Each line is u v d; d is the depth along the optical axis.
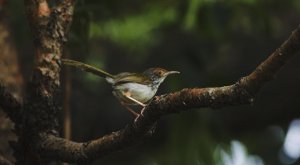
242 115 14.90
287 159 15.58
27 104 6.11
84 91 13.50
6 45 8.99
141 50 13.27
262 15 11.86
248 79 4.68
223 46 13.80
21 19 11.20
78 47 9.00
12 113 6.13
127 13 12.56
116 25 12.02
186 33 13.59
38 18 6.20
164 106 5.10
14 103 6.09
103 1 10.14
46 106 6.07
